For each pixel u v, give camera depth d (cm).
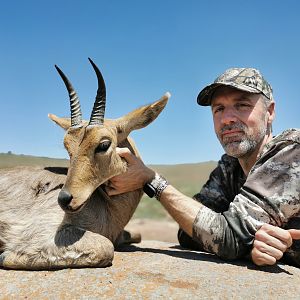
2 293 92
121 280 95
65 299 89
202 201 133
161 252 121
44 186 123
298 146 107
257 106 115
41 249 104
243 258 112
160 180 113
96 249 101
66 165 153
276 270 104
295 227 108
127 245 136
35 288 93
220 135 119
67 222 110
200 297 89
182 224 109
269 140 121
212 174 137
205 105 126
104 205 119
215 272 100
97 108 109
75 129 108
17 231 111
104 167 107
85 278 96
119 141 120
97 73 107
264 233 102
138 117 120
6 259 105
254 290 93
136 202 125
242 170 127
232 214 106
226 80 115
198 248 131
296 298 91
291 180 106
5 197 122
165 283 94
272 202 105
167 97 121
